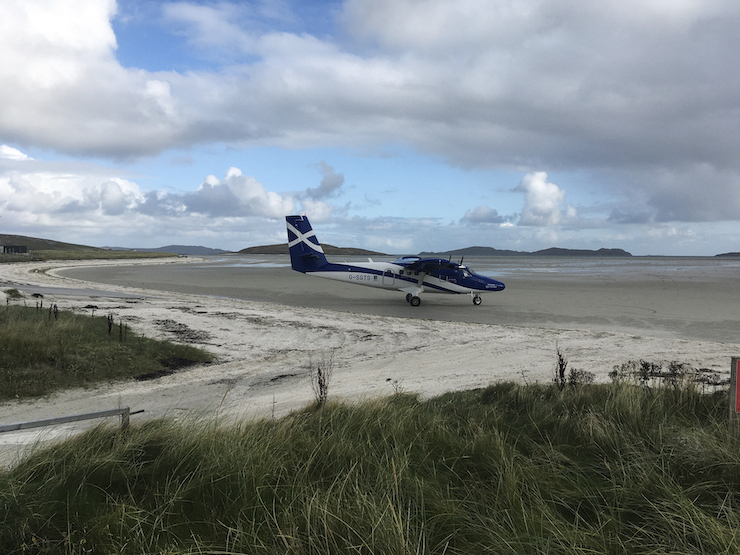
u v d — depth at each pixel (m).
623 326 18.14
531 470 3.45
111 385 9.34
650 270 80.25
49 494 2.95
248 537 2.55
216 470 3.30
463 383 9.34
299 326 17.33
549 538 2.55
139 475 3.37
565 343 14.30
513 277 54.75
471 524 2.74
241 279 44.72
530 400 6.20
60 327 12.20
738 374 4.16
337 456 3.70
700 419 5.26
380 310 23.00
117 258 104.94
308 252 25.94
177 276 49.22
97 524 2.65
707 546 2.48
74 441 3.82
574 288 37.00
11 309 15.03
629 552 2.45
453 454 3.94
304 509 2.76
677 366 9.63
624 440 4.10
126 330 13.65
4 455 4.07
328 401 6.25
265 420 5.03
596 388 6.75
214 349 13.27
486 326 17.83
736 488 3.17
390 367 11.20
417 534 2.60
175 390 9.03
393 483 3.11
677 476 3.43
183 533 2.65
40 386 8.73
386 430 4.46
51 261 79.69
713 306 24.81
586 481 3.38
